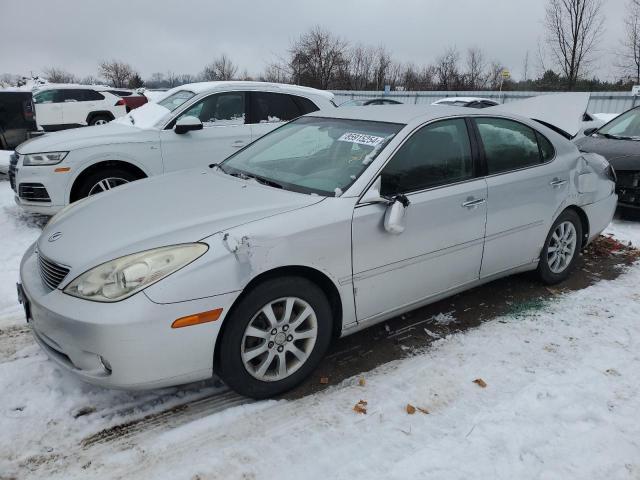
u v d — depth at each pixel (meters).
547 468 2.36
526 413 2.72
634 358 3.28
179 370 2.46
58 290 2.49
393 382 3.00
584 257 5.17
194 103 6.18
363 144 3.29
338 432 2.57
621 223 6.48
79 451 2.42
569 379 3.03
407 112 3.59
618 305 4.04
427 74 38.28
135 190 3.34
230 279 2.48
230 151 6.37
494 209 3.61
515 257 3.92
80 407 2.71
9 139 9.84
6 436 2.49
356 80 37.34
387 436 2.55
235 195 3.03
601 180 4.59
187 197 3.06
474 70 36.22
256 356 2.70
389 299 3.19
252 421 2.64
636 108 7.50
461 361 3.22
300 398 2.84
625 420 2.69
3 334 3.48
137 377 2.38
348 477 2.28
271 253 2.60
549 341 3.47
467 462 2.38
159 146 5.95
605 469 2.36
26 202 5.64
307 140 3.64
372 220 2.96
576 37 23.62
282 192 3.05
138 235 2.59
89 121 18.25
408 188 3.19
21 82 34.59
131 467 2.33
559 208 4.12
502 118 3.87
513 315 3.84
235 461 2.37
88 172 5.75
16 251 5.07
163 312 2.34
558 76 25.05
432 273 3.36
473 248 3.56
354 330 3.12
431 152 3.35
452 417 2.69
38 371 3.01
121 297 2.34
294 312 2.82
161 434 2.54
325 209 2.84
